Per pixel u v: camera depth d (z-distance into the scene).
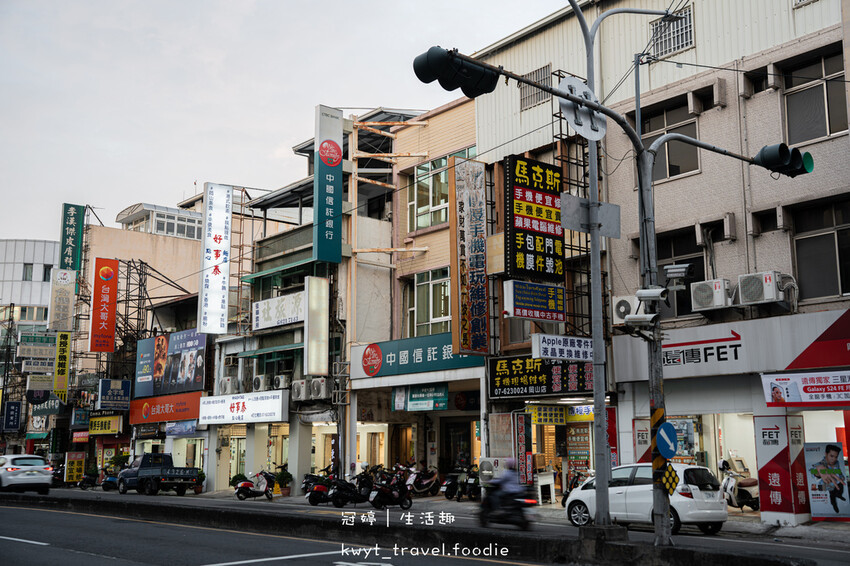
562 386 20.61
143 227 54.56
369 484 22.38
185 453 37.00
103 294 40.88
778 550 12.66
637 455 19.39
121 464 39.16
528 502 15.18
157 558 10.82
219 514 15.23
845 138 16.70
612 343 19.86
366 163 31.44
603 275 20.69
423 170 27.94
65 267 47.50
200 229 56.00
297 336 30.44
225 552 11.47
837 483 16.30
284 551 11.58
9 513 17.84
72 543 12.55
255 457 32.25
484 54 25.14
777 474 16.59
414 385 25.58
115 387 40.62
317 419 28.61
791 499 16.25
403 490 21.03
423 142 27.95
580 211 12.09
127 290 42.91
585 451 22.12
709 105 19.33
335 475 25.92
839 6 16.98
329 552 11.43
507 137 24.08
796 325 16.47
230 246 33.72
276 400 29.95
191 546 12.20
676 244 19.72
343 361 27.94
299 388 28.97
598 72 21.56
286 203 33.75
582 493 16.58
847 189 16.52
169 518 16.44
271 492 27.27
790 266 17.34
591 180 12.24
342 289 28.44
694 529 16.52
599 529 10.44
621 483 16.11
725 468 18.77
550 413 21.88
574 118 11.17
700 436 19.41
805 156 12.09
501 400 22.50
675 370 18.52
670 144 19.98
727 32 18.91
